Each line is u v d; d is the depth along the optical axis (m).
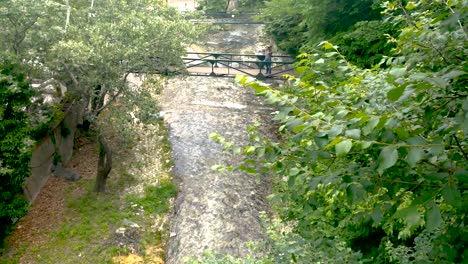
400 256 4.69
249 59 22.30
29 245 10.02
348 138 1.98
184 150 14.31
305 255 3.77
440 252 2.62
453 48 2.99
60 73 10.98
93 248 10.10
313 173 2.73
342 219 7.04
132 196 12.16
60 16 11.34
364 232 7.30
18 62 9.99
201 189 12.33
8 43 10.52
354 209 5.57
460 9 2.52
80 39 10.55
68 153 13.70
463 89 2.51
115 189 12.43
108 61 10.35
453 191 1.98
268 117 17.00
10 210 9.12
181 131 15.44
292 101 2.46
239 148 2.79
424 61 3.25
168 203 12.05
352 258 3.73
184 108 17.36
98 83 10.42
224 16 28.98
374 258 5.42
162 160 14.00
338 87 3.61
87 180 12.70
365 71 3.83
